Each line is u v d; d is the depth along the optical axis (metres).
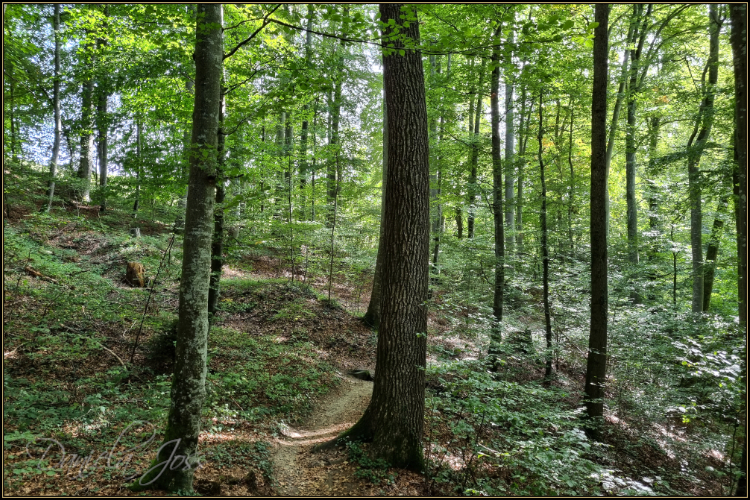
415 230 5.87
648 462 7.23
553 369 11.07
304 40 13.90
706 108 10.55
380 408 5.82
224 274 14.62
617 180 22.19
